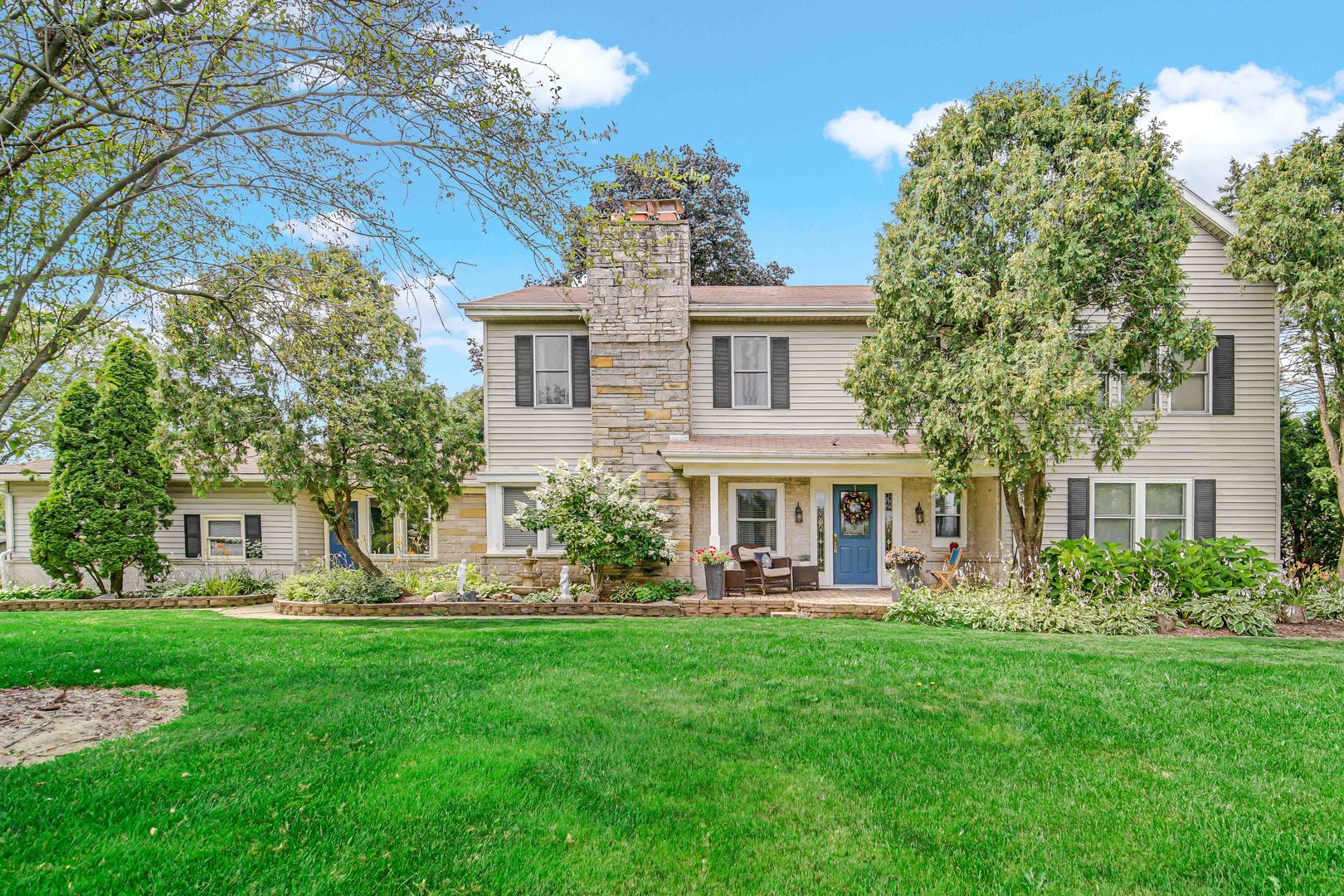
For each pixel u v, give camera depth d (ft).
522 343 49.37
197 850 11.23
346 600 44.42
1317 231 39.91
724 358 48.80
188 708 18.45
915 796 13.87
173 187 21.38
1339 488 45.09
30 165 19.97
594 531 41.29
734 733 16.93
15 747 15.61
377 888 10.49
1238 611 33.86
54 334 21.03
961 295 35.09
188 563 56.44
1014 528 39.52
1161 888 10.87
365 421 42.73
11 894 9.98
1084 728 17.39
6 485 59.36
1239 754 15.80
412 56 17.87
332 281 24.44
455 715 17.92
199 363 42.50
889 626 34.12
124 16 17.02
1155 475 44.98
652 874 11.18
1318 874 11.10
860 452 42.27
